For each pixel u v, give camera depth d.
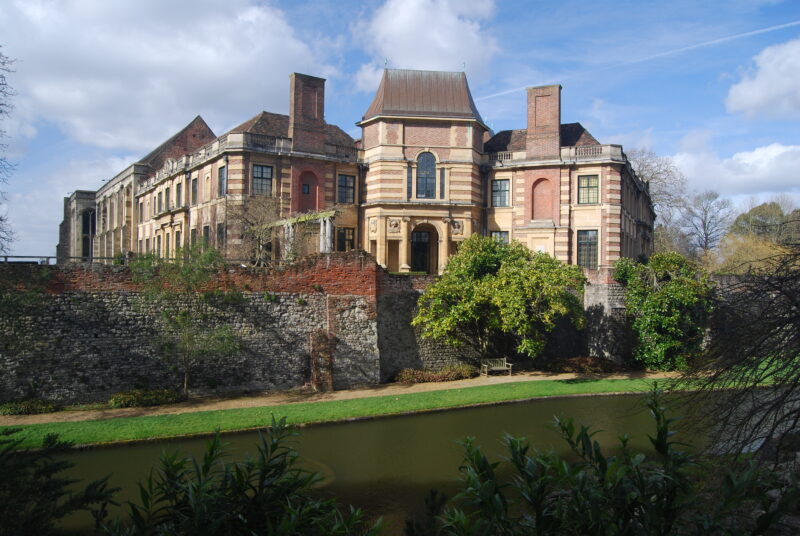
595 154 43.06
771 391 9.77
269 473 7.99
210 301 26.58
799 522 9.53
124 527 7.52
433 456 18.88
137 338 25.09
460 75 45.59
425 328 31.56
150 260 25.25
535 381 30.72
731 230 64.25
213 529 6.85
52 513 7.82
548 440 20.53
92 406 23.80
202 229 44.28
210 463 7.71
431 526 8.09
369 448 19.69
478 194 45.19
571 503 7.27
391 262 45.75
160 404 24.36
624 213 44.94
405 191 43.62
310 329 28.52
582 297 37.62
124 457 18.45
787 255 10.34
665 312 34.22
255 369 27.33
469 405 25.53
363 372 29.17
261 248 37.12
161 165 62.53
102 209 74.38
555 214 43.62
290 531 6.63
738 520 8.41
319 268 28.88
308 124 42.25
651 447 19.45
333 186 43.50
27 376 23.12
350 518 7.11
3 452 8.19
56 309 23.73
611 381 30.64
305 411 23.56
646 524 7.04
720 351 10.32
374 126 44.41
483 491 7.27
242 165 39.75
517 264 32.44
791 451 11.57
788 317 9.63
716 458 10.15
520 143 47.28
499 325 30.73
